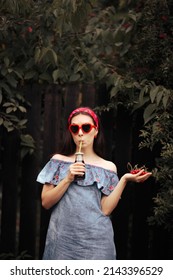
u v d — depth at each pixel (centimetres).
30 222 354
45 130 349
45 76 344
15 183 353
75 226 255
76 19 311
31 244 355
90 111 270
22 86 348
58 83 354
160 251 343
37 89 348
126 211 346
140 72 335
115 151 345
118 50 367
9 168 353
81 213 256
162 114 302
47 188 269
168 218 314
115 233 347
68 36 350
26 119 341
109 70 345
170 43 320
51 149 349
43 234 353
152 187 343
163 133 300
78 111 269
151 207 343
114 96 335
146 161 341
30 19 330
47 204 263
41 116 358
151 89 304
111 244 263
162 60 320
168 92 299
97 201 261
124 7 382
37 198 354
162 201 299
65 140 277
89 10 310
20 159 356
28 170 353
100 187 261
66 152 276
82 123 264
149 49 327
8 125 333
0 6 322
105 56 376
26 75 340
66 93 346
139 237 346
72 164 255
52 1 326
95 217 257
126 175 259
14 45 338
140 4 357
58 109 348
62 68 344
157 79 327
